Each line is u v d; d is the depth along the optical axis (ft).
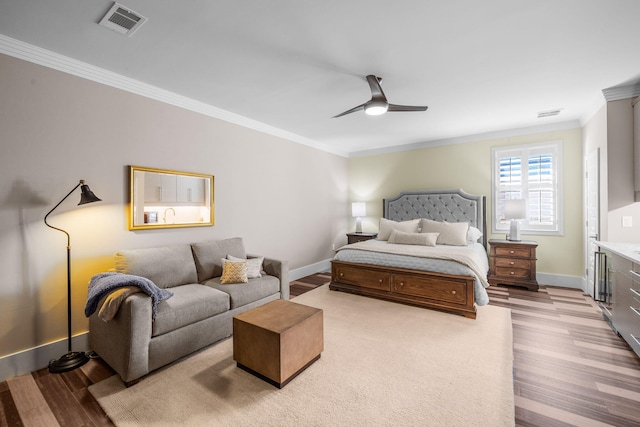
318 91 10.20
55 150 7.69
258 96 10.64
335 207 19.70
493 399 5.86
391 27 6.58
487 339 8.47
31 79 7.27
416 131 15.51
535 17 6.21
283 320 6.94
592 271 12.17
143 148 9.54
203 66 8.39
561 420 5.33
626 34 6.82
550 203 14.44
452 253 11.43
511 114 12.79
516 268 13.74
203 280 10.08
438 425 5.20
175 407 5.78
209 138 11.61
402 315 10.40
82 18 6.20
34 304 7.39
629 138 9.88
